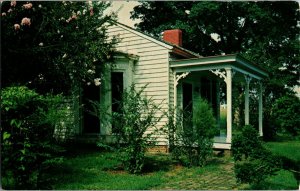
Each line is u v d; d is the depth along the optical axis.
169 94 13.91
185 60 13.62
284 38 29.50
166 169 9.54
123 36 15.03
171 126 10.55
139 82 14.53
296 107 7.62
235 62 12.78
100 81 13.81
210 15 27.06
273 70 26.20
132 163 9.08
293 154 12.05
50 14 11.09
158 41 14.12
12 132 5.92
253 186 7.30
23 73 11.28
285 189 7.15
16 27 10.10
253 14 26.47
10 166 5.90
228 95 12.66
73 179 7.84
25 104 6.07
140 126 9.34
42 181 6.35
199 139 10.12
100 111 10.87
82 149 13.17
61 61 11.23
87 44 11.59
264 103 26.25
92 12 12.21
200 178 8.39
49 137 6.54
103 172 8.95
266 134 20.09
